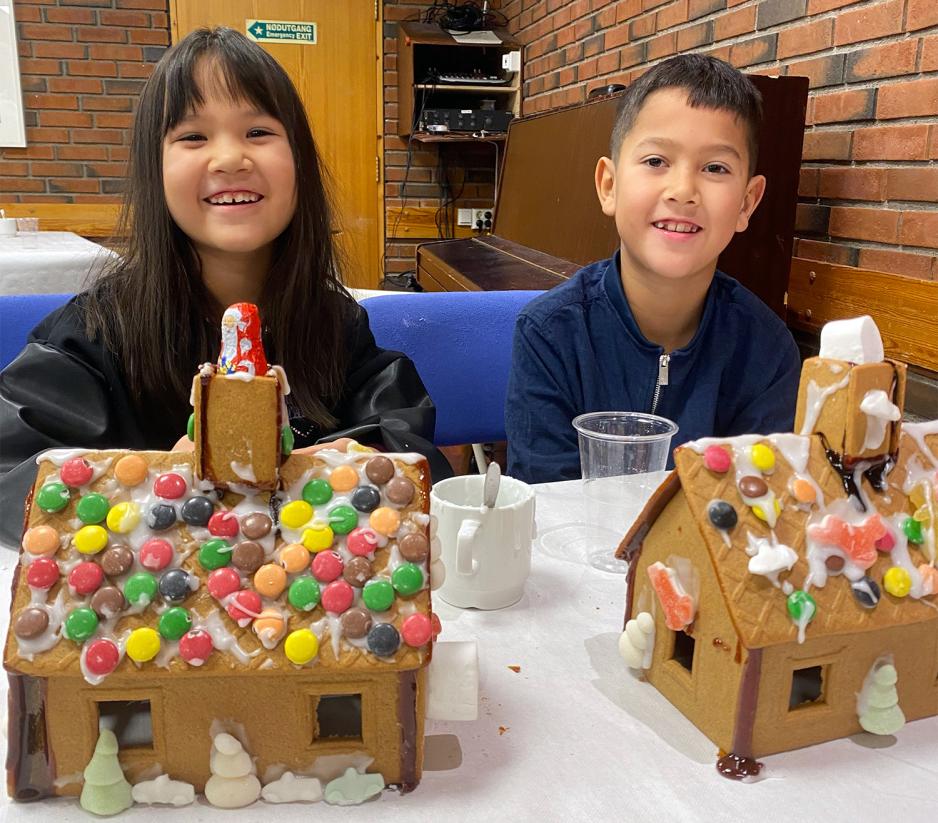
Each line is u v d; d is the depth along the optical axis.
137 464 0.45
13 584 0.42
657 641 0.52
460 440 1.43
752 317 1.14
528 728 0.48
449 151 3.98
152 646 0.41
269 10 3.71
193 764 0.43
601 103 2.15
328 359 0.99
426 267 2.96
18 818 0.41
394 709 0.43
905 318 1.58
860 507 0.48
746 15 1.99
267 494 0.45
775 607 0.44
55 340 0.88
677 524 0.50
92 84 3.61
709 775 0.45
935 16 1.47
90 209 3.70
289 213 0.89
